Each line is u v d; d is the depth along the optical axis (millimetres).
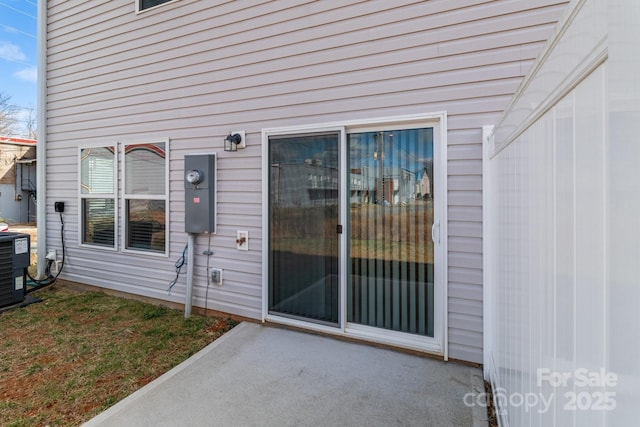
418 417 2035
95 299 4320
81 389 2367
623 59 523
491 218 2354
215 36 3625
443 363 2658
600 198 625
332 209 3092
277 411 2096
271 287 3434
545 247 1012
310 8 3141
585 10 675
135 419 2027
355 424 1978
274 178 3387
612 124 566
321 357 2756
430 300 2783
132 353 2883
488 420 2006
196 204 3662
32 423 2020
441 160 2684
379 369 2572
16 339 3162
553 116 928
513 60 2465
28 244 4238
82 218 4754
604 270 609
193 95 3783
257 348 2916
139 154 4195
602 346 618
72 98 4746
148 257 4180
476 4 2555
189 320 3617
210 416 2051
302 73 3191
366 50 2922
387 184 2918
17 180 13219
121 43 4258
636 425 497
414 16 2744
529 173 1212
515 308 1475
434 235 2729
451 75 2641
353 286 3059
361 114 2951
